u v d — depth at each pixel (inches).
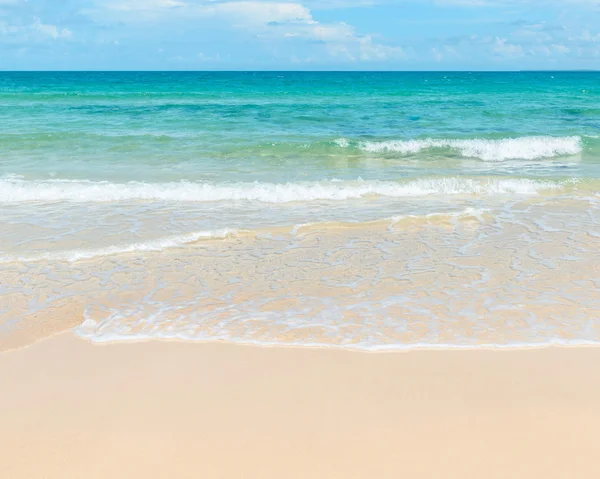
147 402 154.3
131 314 216.8
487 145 623.8
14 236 315.9
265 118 875.4
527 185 440.5
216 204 390.3
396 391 159.0
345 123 829.8
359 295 234.8
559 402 153.3
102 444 135.9
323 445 134.9
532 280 250.2
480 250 293.9
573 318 209.2
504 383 163.2
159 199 400.8
